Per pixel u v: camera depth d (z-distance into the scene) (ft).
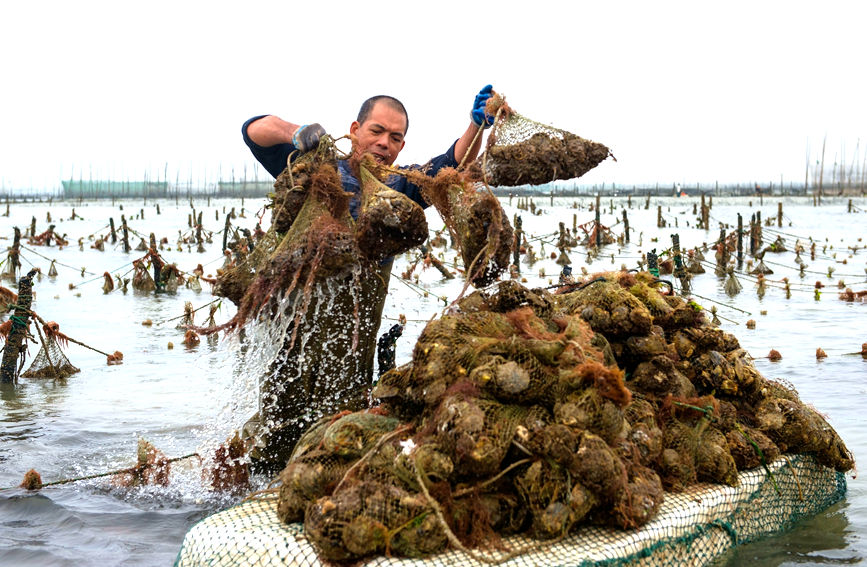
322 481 11.65
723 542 13.39
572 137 14.21
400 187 16.43
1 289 48.65
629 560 11.31
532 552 11.00
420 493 11.09
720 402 15.15
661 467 13.70
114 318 52.44
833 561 13.32
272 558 10.92
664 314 15.51
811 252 102.17
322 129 15.08
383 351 17.34
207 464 17.51
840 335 43.01
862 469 18.90
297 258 14.38
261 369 16.07
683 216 209.26
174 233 160.66
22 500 17.17
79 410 26.81
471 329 12.79
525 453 11.60
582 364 12.06
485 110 15.06
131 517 16.19
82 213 252.42
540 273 81.15
